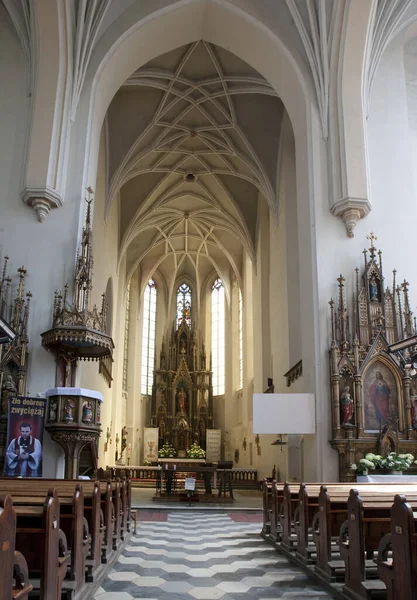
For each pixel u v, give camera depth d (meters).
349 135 14.50
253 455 27.38
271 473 22.03
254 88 20.00
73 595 5.37
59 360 12.85
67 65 14.49
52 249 13.59
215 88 20.94
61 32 14.16
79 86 14.66
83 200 14.10
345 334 13.23
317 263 13.99
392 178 15.17
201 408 34.53
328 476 12.60
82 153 14.33
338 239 14.24
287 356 19.75
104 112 16.09
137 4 15.62
